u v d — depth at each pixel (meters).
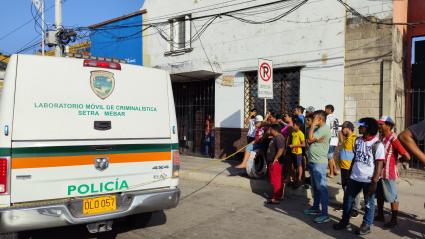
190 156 13.54
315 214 6.38
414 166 9.48
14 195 4.07
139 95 5.10
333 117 8.82
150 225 5.90
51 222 4.20
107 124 4.76
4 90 4.13
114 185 4.78
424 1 10.46
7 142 4.04
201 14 13.07
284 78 10.91
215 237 5.34
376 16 8.99
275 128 7.20
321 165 6.06
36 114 4.25
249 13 11.58
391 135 5.62
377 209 6.20
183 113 14.33
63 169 4.39
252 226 5.84
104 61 4.82
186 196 7.86
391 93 8.87
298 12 10.39
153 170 5.14
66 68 4.52
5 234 4.19
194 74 12.52
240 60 11.88
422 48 10.96
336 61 9.62
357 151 5.38
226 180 8.98
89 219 4.45
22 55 4.25
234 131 12.09
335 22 9.64
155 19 14.80
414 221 6.07
